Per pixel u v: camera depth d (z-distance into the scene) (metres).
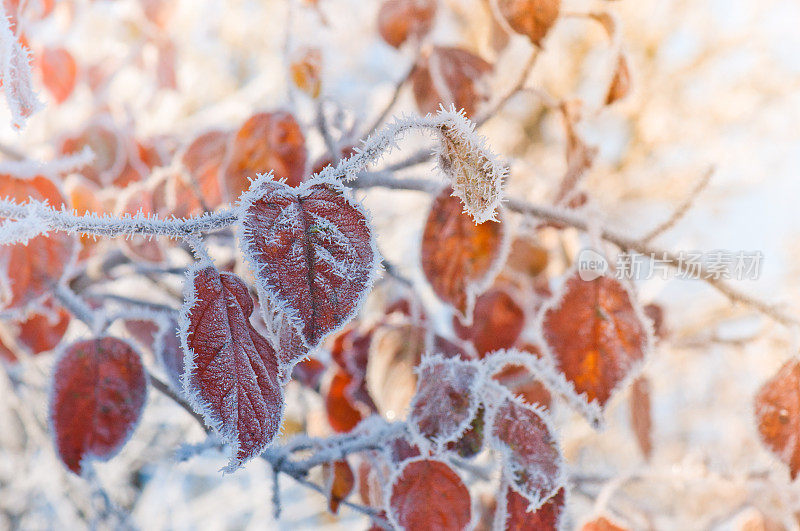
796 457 0.53
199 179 0.60
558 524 0.50
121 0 0.90
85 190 0.62
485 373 0.51
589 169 0.58
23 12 0.51
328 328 0.42
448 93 0.59
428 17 0.60
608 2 0.54
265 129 0.56
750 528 0.60
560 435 0.50
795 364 0.53
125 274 0.67
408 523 0.50
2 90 0.45
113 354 0.53
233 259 0.64
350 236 0.43
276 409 0.44
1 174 0.53
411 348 0.61
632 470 0.61
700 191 0.54
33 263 0.54
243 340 0.44
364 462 0.60
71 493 1.06
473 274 0.54
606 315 0.52
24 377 0.91
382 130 0.44
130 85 1.12
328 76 0.57
